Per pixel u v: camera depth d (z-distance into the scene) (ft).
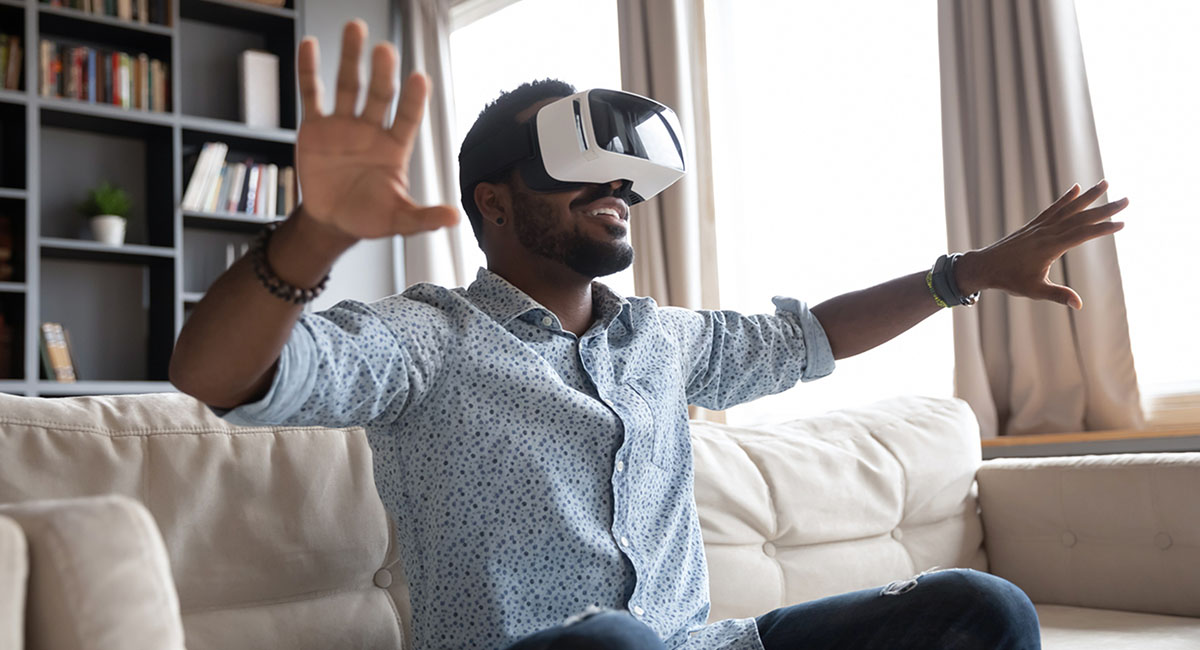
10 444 3.27
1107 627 5.19
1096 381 8.64
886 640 3.35
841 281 10.89
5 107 11.96
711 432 5.53
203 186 13.08
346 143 2.23
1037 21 9.02
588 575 3.23
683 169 3.76
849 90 10.83
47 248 12.14
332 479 3.89
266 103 13.96
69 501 1.91
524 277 3.67
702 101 12.03
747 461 5.42
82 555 1.79
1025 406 9.00
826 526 5.51
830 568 5.47
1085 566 5.84
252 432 3.81
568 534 3.20
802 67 11.27
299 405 2.68
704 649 3.44
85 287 12.99
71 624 1.76
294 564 3.72
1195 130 8.54
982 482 6.42
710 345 4.15
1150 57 8.78
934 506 6.12
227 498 3.63
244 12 13.79
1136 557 5.63
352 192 2.23
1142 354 8.79
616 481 3.32
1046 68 8.89
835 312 4.42
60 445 3.37
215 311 2.43
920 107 10.21
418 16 15.16
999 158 9.29
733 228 11.94
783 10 11.46
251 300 2.41
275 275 2.39
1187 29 8.59
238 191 13.44
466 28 15.28
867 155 10.66
